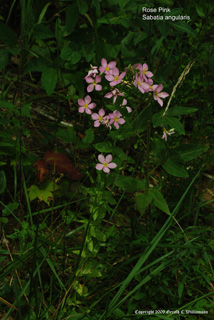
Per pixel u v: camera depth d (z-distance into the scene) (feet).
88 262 3.03
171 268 3.09
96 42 3.44
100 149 3.08
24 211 3.50
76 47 3.45
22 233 3.04
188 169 3.67
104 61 3.01
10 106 3.36
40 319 2.86
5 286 2.97
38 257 3.14
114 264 3.27
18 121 3.49
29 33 3.44
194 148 2.98
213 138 3.77
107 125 3.09
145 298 3.04
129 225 3.60
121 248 3.27
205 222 3.72
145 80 2.90
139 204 2.90
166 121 2.89
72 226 3.49
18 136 3.49
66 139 3.38
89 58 3.49
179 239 3.28
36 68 3.49
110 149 3.08
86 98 3.19
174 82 3.67
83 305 3.01
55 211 3.52
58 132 3.38
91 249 2.99
